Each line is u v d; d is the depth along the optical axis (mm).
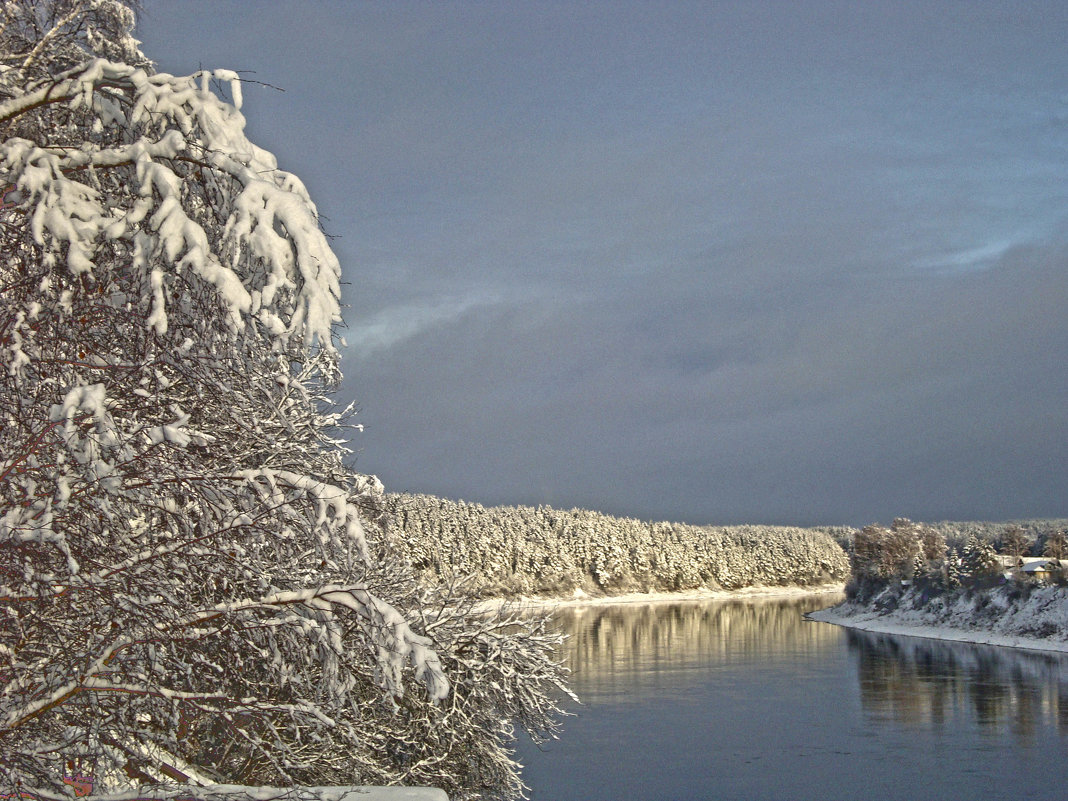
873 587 111438
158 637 6539
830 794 29188
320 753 10578
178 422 6742
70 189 6730
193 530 7422
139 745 7266
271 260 6570
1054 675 54812
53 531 6090
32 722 6566
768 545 197625
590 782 30500
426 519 104750
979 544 92750
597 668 61500
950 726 40219
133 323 6980
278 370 8391
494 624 13430
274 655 8219
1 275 7078
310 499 7418
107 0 8406
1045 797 28656
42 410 6562
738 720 41969
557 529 157500
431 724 12336
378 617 7277
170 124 7434
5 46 8164
